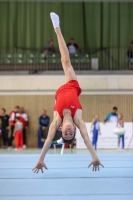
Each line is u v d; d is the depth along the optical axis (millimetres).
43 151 5512
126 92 21266
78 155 9523
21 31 25094
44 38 25219
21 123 19531
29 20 25156
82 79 21234
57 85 21281
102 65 23375
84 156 9141
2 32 25094
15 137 19469
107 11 25328
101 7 25375
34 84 21312
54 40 25203
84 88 21234
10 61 22203
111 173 5953
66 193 4453
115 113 19422
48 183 5102
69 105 5766
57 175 5789
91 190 4617
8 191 4578
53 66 21953
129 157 8648
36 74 21484
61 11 25312
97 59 22547
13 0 25109
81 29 25281
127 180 5297
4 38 25062
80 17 25328
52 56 22188
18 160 8109
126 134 18375
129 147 18375
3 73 21672
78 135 19141
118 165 7004
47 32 25219
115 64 23266
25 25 25172
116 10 25375
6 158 8648
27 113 21375
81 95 21281
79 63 22016
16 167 6754
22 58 22281
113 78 21250
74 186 4879
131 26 25406
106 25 25297
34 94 21406
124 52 23422
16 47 24922
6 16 25156
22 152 17000
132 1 25375
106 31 25281
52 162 7707
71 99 5859
